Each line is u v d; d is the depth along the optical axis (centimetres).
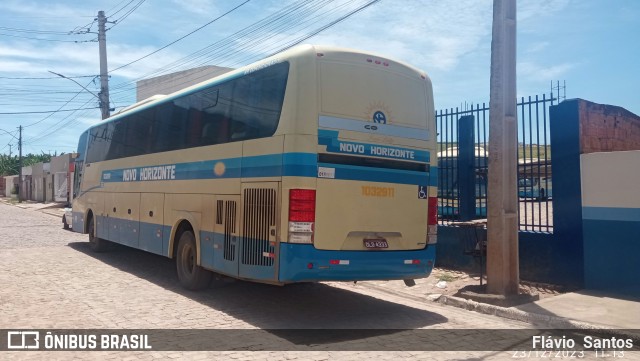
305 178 707
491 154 891
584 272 921
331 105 734
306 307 859
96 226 1484
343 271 730
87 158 1608
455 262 1130
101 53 2625
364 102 763
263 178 760
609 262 891
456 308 865
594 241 909
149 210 1141
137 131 1238
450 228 1142
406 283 841
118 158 1346
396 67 805
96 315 781
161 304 862
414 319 786
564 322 730
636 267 862
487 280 882
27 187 6031
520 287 955
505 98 902
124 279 1089
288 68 740
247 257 783
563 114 952
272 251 728
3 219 2917
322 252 714
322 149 721
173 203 1030
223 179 861
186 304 866
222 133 877
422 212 812
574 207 935
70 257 1412
